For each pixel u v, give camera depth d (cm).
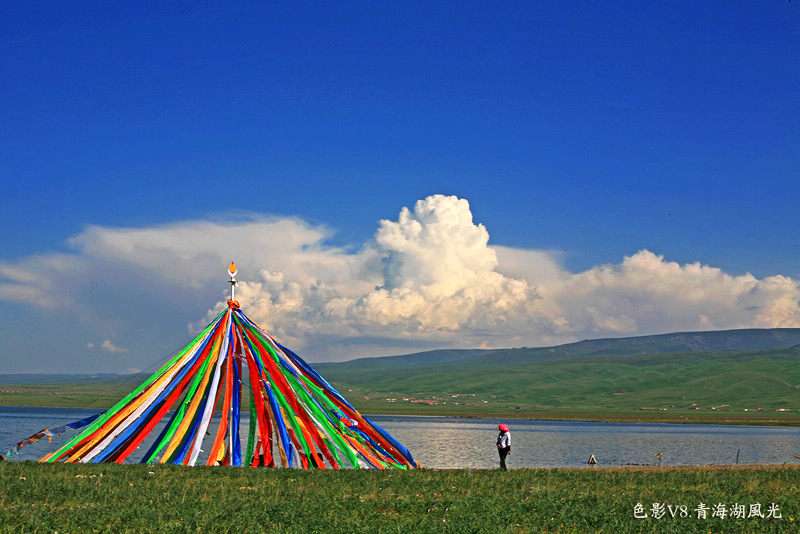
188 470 3020
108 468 2997
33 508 1966
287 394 3797
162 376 3734
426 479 2905
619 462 6169
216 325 3912
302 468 3400
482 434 10519
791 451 7856
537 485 2784
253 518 1938
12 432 8075
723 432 13112
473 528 1888
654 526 1980
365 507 2159
